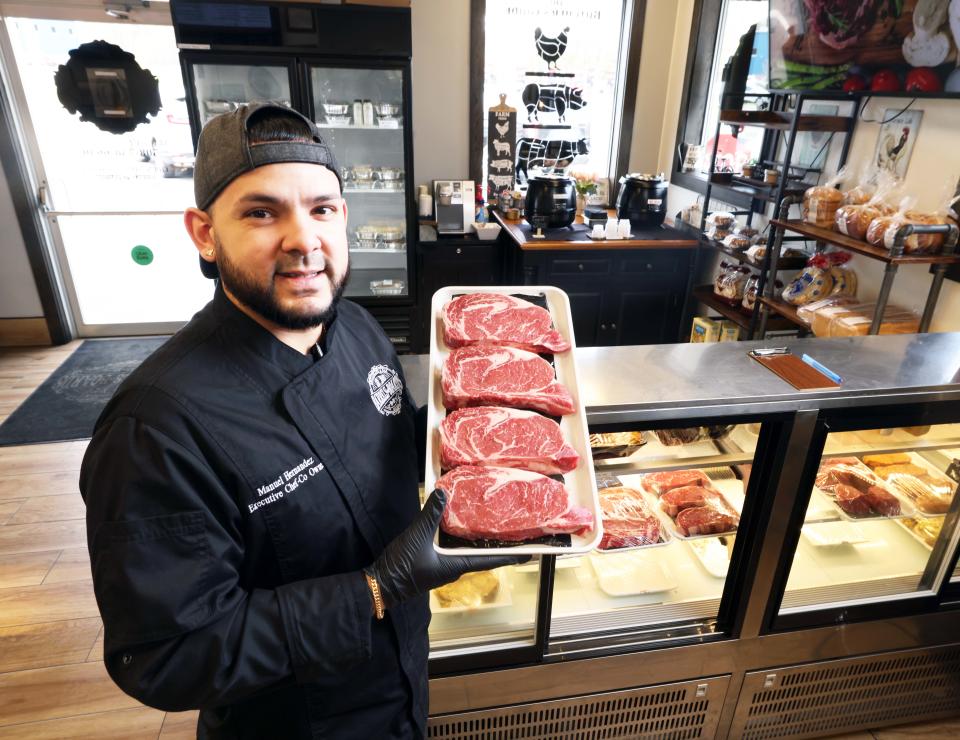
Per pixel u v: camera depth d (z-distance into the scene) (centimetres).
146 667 74
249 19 299
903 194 212
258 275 78
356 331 110
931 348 150
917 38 182
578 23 381
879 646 163
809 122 232
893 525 184
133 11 357
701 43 348
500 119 394
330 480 90
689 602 159
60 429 312
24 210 376
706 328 328
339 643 80
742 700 162
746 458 143
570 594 160
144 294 425
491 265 381
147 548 73
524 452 96
